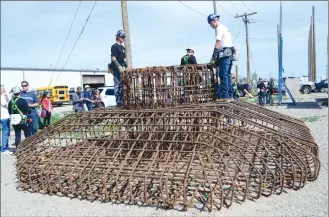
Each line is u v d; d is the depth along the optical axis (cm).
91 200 562
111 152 654
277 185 555
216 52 762
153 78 735
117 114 706
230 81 785
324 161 684
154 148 644
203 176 523
